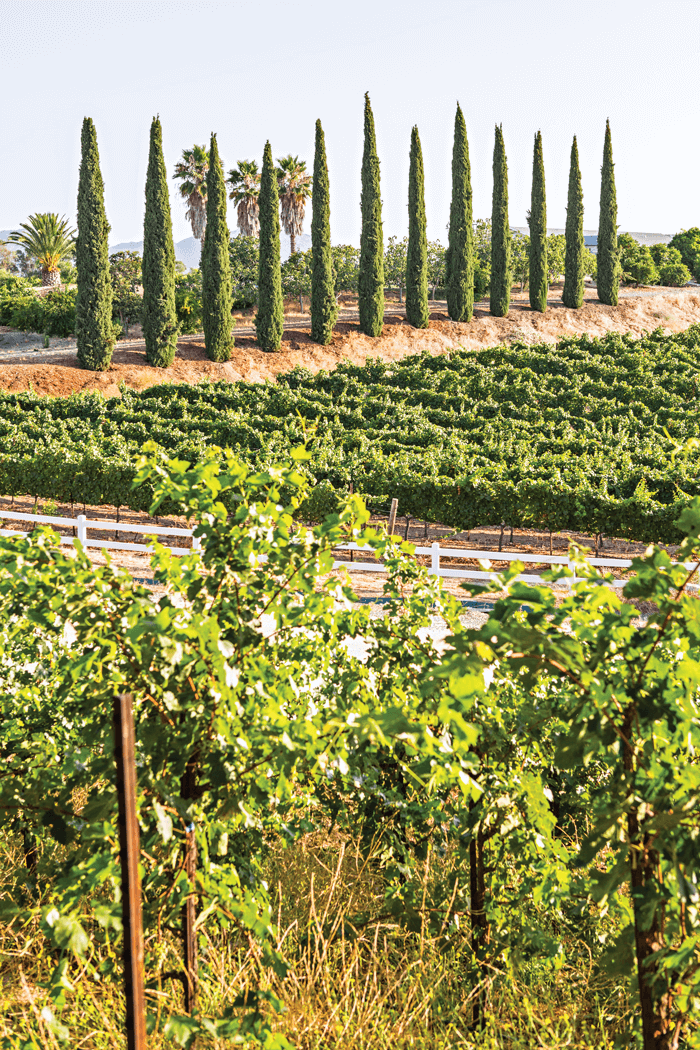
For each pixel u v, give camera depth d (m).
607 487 17.61
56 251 65.38
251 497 3.43
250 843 3.78
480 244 65.06
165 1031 2.63
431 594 4.57
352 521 3.52
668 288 65.75
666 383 36.22
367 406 31.17
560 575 2.77
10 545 3.26
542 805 3.75
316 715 3.76
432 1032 3.36
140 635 2.72
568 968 3.79
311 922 3.75
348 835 4.57
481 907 3.72
